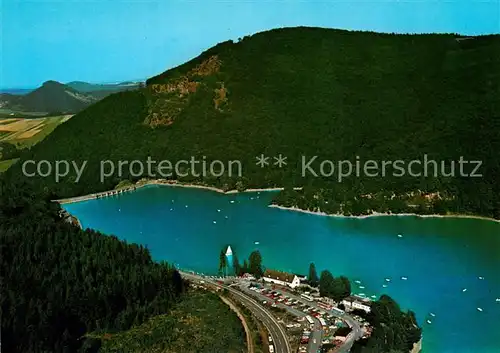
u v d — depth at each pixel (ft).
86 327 554.05
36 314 522.47
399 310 564.30
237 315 595.88
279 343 528.22
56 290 563.89
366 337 525.34
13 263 604.49
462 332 572.51
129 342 530.27
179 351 511.40
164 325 563.07
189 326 561.84
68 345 510.58
